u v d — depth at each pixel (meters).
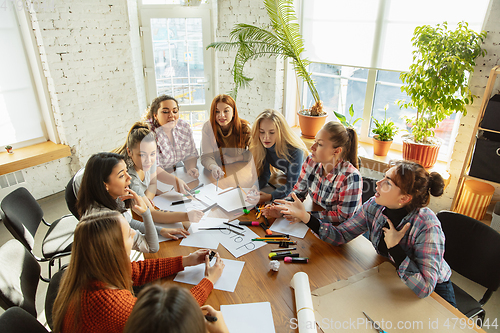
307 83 3.48
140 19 3.56
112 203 1.44
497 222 2.36
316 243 1.46
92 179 1.39
